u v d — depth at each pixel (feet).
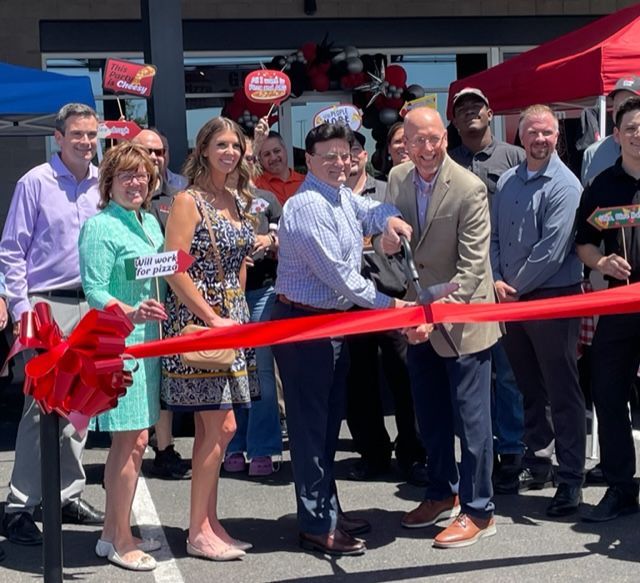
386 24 38.37
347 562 15.94
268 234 20.61
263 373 20.77
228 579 15.35
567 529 17.13
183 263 13.47
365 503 18.88
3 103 23.17
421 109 16.39
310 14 37.73
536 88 23.75
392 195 17.02
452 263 16.66
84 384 12.40
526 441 19.35
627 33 22.35
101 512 18.06
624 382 17.29
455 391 16.44
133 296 15.64
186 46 37.17
